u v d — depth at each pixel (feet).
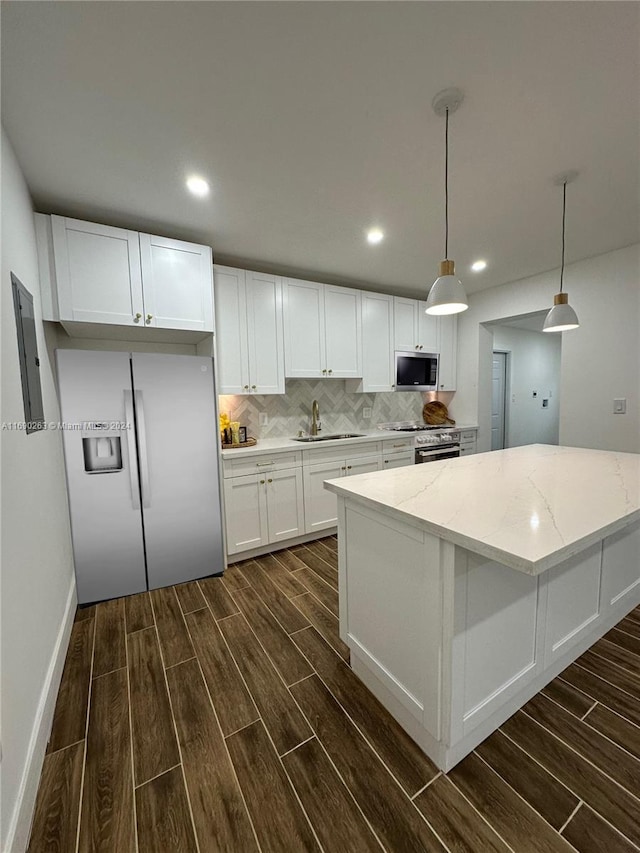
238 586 7.92
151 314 7.48
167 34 3.58
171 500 7.90
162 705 4.78
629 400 9.44
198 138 5.04
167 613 6.93
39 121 4.60
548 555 2.79
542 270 10.88
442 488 4.83
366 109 4.60
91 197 6.41
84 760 4.06
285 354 10.14
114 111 4.50
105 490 7.31
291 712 4.64
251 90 4.27
